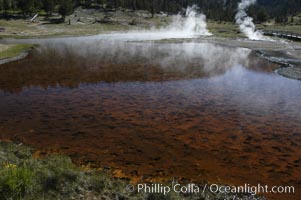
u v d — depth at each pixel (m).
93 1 136.25
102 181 9.49
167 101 21.70
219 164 12.51
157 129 16.39
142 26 112.12
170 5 160.00
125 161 12.54
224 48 56.75
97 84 26.62
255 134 15.98
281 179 11.34
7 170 8.24
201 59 42.78
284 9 175.38
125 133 15.75
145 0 148.00
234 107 20.58
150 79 28.92
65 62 38.47
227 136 15.63
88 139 14.89
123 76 30.14
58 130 16.02
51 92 23.78
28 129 16.11
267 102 21.86
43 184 8.40
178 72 32.75
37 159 11.15
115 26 106.00
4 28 82.25
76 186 8.77
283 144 14.77
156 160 12.72
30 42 62.34
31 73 31.20
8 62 37.75
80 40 68.69
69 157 12.36
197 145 14.42
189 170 11.88
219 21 147.50
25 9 103.69
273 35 84.38
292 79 29.83
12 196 7.45
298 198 9.99
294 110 20.11
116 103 21.03
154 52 49.84
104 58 42.34
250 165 12.48
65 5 103.00
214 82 28.12
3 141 13.62
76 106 20.23
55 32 84.38
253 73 32.75
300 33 85.31
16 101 21.27
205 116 18.67
